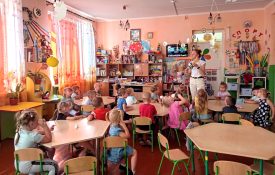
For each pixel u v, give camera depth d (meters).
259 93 4.29
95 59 8.35
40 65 5.63
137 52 8.09
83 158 2.19
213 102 5.04
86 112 4.32
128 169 3.08
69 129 2.96
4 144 4.30
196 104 4.33
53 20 6.17
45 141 2.48
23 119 2.48
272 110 4.15
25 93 5.03
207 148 2.25
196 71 5.29
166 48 8.06
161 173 3.16
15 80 4.82
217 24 7.65
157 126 4.64
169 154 2.81
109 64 8.41
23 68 4.99
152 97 5.53
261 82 6.91
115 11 7.34
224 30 7.65
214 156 3.63
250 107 4.48
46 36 5.83
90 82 8.02
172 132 4.66
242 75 7.19
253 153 2.13
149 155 3.80
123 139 2.76
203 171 3.21
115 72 8.40
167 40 8.09
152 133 4.01
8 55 4.73
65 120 3.39
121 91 5.07
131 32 8.37
